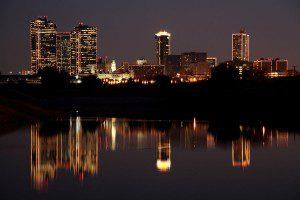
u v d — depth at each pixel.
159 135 79.94
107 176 44.28
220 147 64.19
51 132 84.44
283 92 173.00
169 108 177.00
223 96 187.50
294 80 192.62
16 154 57.28
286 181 42.00
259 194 37.34
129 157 55.56
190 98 199.25
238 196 36.75
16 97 163.25
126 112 154.12
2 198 36.09
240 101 171.00
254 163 51.22
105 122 109.81
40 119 117.12
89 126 98.19
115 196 36.81
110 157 55.56
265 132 83.88
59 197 36.47
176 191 38.38
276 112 137.88
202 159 54.03
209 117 126.25
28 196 36.69
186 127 95.50
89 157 55.47
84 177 43.88
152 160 53.31
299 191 38.25
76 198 36.25
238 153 58.53
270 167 48.78
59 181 41.97
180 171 46.75
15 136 77.12
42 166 49.22
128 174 45.31
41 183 41.16
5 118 106.06
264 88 188.25
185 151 60.59
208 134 81.12
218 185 40.47
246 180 42.50
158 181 42.12
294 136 76.94
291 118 118.19
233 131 86.31
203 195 37.16
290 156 55.84
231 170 47.25
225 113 141.88
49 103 196.12
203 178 43.34
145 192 38.09
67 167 48.84
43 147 63.78
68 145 66.19
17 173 45.50
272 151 60.06
